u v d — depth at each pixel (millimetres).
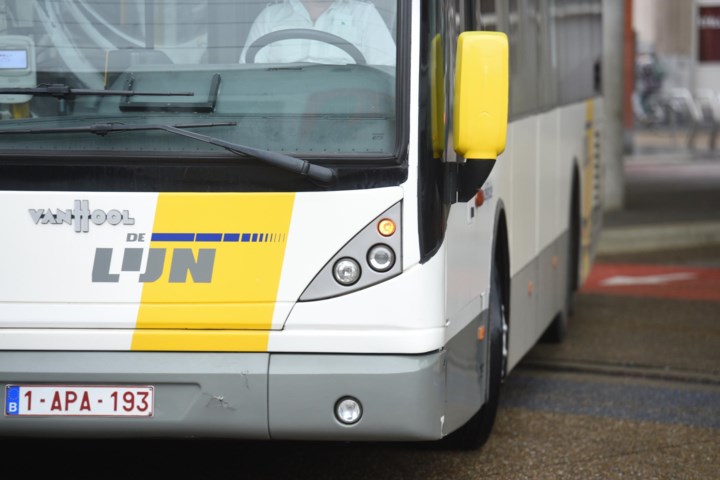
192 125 9195
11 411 9305
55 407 9273
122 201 9188
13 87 9391
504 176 12336
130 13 9367
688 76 67188
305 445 12273
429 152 9117
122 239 9211
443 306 9234
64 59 9391
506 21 12609
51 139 9273
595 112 21141
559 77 16625
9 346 9281
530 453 12148
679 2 66812
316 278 9094
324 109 9180
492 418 12102
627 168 46656
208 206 9133
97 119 9289
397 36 9156
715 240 30453
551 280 15992
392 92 9156
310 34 9242
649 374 16031
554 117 16109
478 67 9008
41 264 9250
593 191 20828
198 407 9172
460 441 12078
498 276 12289
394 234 9070
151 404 9219
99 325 9227
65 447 12141
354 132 9156
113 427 9250
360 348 9102
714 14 66875
